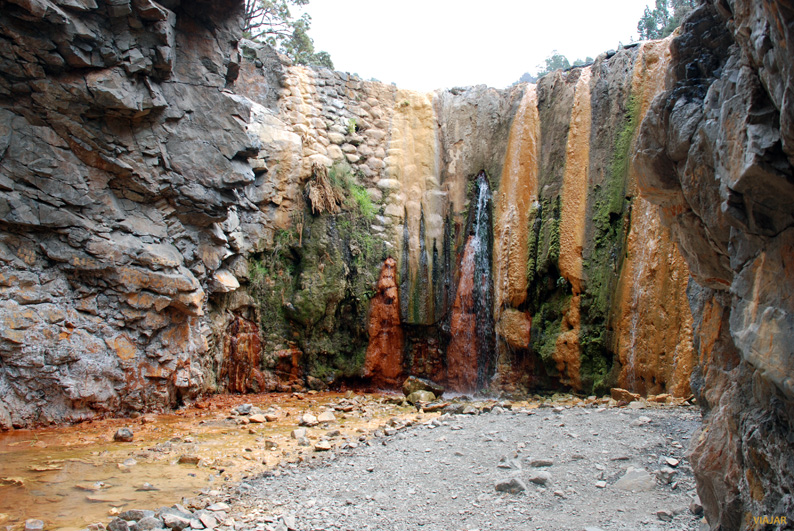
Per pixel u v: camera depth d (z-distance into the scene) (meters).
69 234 8.53
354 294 12.52
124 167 8.84
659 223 9.92
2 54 7.70
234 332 11.53
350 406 10.05
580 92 11.96
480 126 13.42
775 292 2.66
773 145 2.42
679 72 3.65
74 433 7.80
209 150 9.63
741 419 3.18
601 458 5.96
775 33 2.20
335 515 4.81
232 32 9.98
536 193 12.34
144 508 5.02
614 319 10.51
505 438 6.86
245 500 5.23
